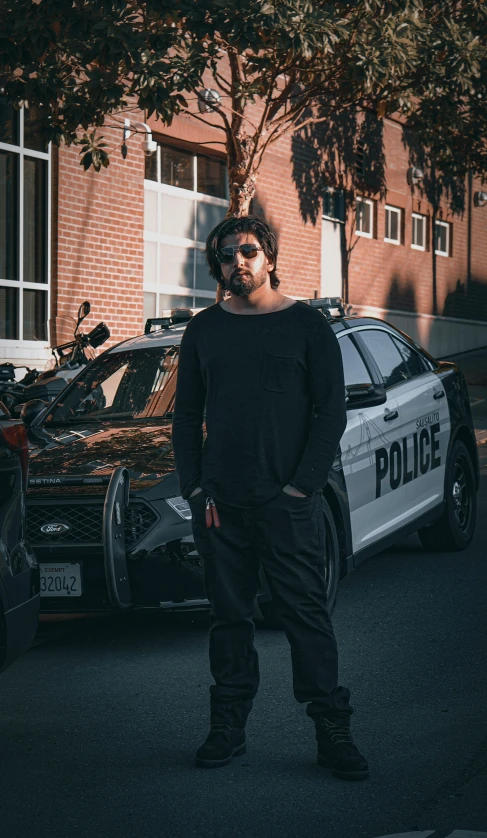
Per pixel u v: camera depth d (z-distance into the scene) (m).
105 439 6.21
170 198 17.14
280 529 3.93
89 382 7.07
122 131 15.53
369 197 23.14
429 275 25.95
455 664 5.34
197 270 17.78
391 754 4.14
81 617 6.69
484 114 18.17
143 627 6.34
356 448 6.36
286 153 19.95
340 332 6.75
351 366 6.71
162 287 16.98
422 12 13.34
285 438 3.92
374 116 23.06
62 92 11.66
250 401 3.91
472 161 20.62
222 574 4.04
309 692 3.97
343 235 22.30
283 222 19.94
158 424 6.47
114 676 5.36
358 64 11.85
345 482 6.18
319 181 21.00
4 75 12.61
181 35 11.11
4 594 4.20
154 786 3.88
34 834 3.48
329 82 13.58
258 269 3.93
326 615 4.00
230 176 12.99
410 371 7.59
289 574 3.96
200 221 17.86
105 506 5.32
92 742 4.40
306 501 3.95
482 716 4.57
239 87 12.27
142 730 4.54
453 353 27.05
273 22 10.30
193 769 4.05
